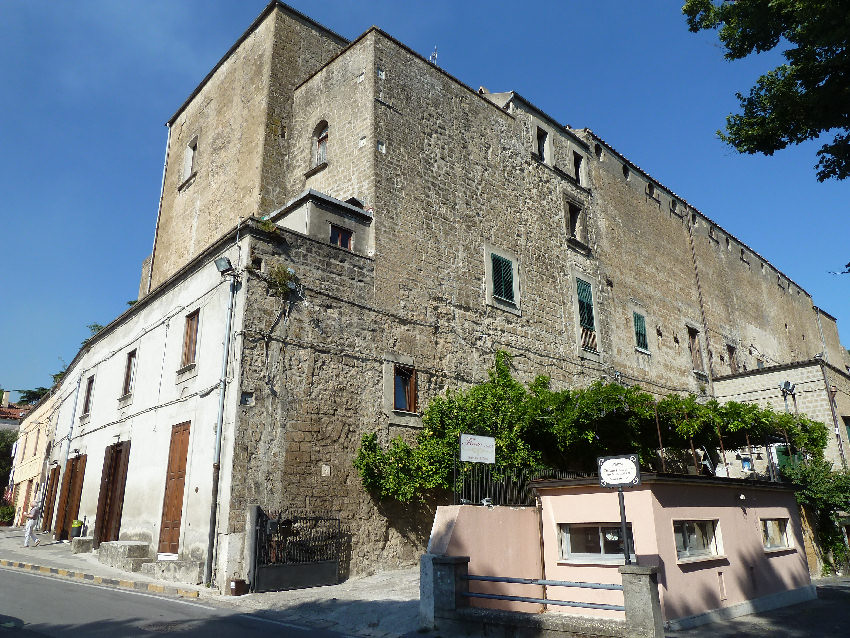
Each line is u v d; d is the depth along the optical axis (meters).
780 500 15.09
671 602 10.05
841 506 19.88
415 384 16.72
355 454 14.84
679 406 16.42
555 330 21.61
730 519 12.65
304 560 12.95
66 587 11.70
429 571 9.32
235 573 12.11
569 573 11.29
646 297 27.06
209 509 12.85
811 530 19.67
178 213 24.77
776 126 11.52
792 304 41.81
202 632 8.12
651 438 17.58
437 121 19.98
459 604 9.09
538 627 8.17
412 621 9.41
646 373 25.33
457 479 14.39
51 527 22.92
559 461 17.00
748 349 34.06
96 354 22.75
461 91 21.27
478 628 8.62
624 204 27.78
